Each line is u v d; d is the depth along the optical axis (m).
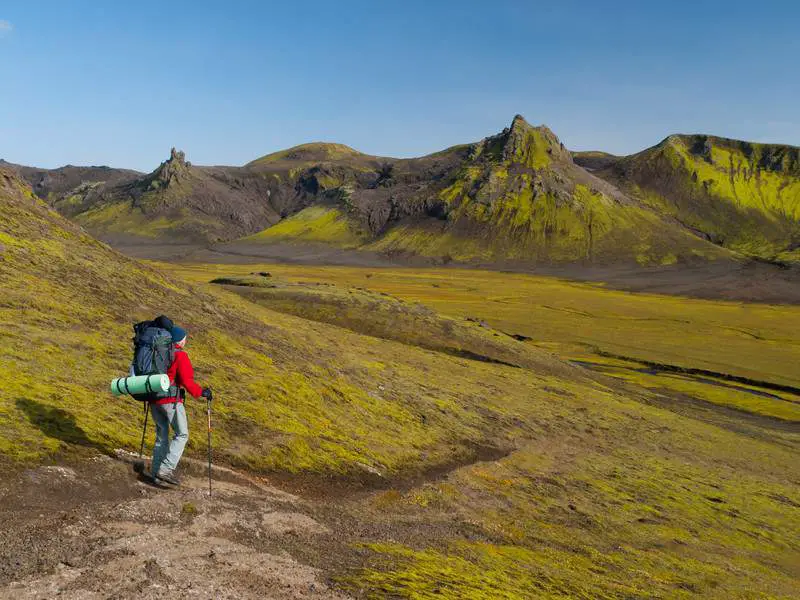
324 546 13.54
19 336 21.05
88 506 11.98
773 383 99.62
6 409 15.34
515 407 50.62
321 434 25.17
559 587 16.55
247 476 18.27
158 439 13.90
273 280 119.56
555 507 27.78
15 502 11.41
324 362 39.56
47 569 9.02
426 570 13.77
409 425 33.44
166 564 10.02
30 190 43.59
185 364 13.55
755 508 37.91
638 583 20.11
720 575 24.05
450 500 23.64
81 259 35.78
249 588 9.90
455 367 65.19
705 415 74.88
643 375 100.25
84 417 16.81
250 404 24.73
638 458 44.94
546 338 131.50
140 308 32.41
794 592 24.47
